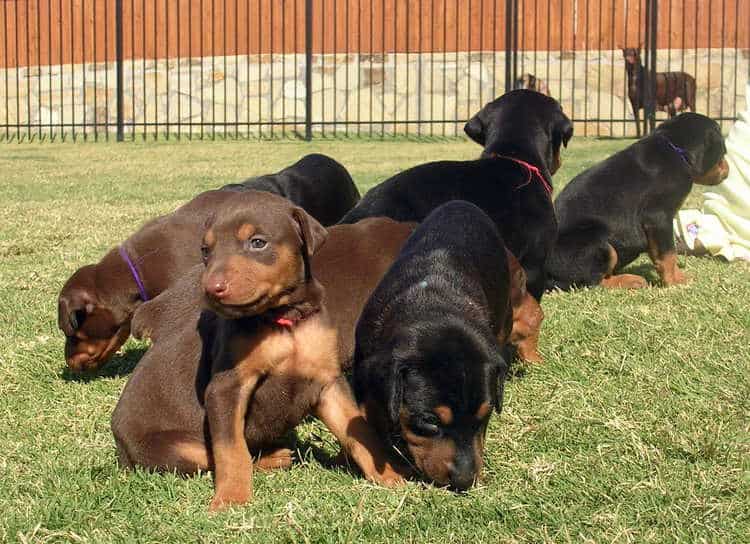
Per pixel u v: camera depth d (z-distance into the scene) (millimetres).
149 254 1884
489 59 6473
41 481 1438
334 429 1444
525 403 1672
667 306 2102
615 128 6434
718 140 2514
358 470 1480
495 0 6398
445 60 6461
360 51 6598
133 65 6477
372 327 1494
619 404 1643
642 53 6383
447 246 1598
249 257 1332
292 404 1434
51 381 1854
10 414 1699
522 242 2016
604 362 1810
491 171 2031
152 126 7059
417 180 2006
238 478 1379
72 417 1683
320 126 6750
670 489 1366
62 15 7086
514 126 2113
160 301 1584
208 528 1304
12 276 2492
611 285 2439
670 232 2443
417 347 1390
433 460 1375
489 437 1550
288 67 6766
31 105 7281
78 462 1499
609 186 2451
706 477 1391
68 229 3146
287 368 1408
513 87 5988
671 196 2439
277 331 1393
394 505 1356
